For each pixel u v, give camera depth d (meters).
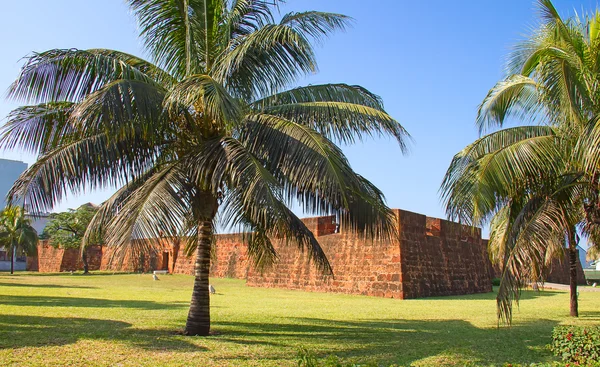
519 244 8.15
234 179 7.50
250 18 9.90
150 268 40.78
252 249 11.57
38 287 22.39
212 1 9.51
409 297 21.45
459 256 26.78
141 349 7.86
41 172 7.59
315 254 9.73
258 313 13.44
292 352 7.93
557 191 8.68
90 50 8.91
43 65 7.86
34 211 7.66
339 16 8.69
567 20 8.98
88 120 7.06
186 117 8.52
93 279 31.83
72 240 43.66
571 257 14.56
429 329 11.30
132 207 7.26
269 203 7.07
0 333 8.92
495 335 10.52
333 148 7.99
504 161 8.41
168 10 9.33
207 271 9.48
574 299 14.36
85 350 7.68
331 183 7.18
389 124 8.22
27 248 43.72
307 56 8.56
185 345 8.24
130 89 7.22
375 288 22.20
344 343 9.01
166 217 7.24
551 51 8.77
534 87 9.62
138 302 15.99
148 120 7.36
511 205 9.98
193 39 9.05
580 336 7.91
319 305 16.69
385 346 8.85
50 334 9.02
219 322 11.33
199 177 8.23
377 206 8.83
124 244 6.78
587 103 8.23
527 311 15.80
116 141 7.91
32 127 8.55
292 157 7.59
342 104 8.42
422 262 23.22
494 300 21.12
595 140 7.28
